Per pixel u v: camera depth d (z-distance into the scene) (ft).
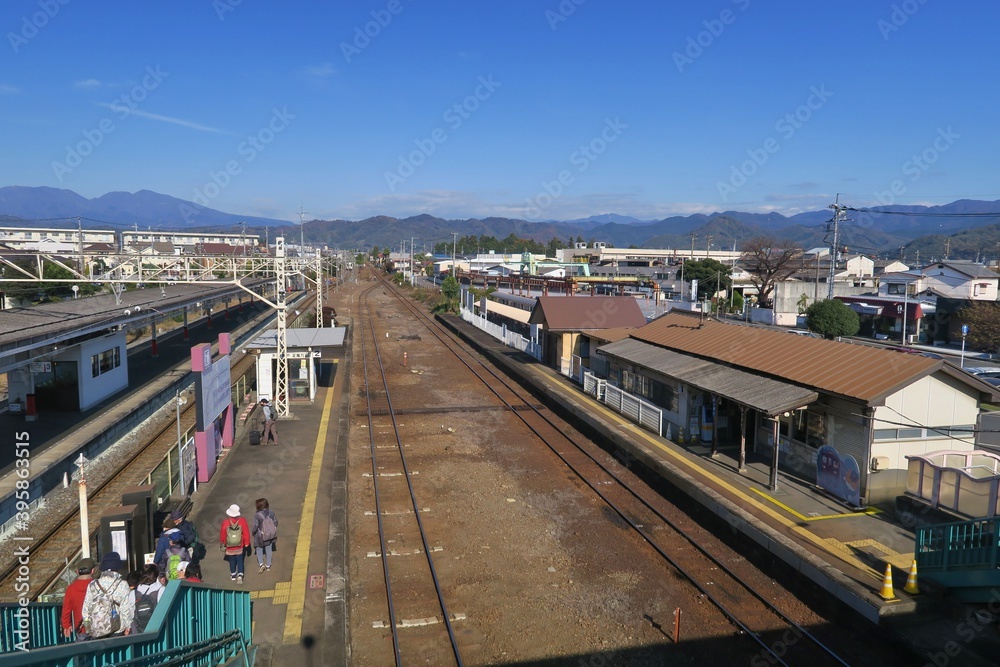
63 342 62.39
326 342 75.61
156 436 61.82
